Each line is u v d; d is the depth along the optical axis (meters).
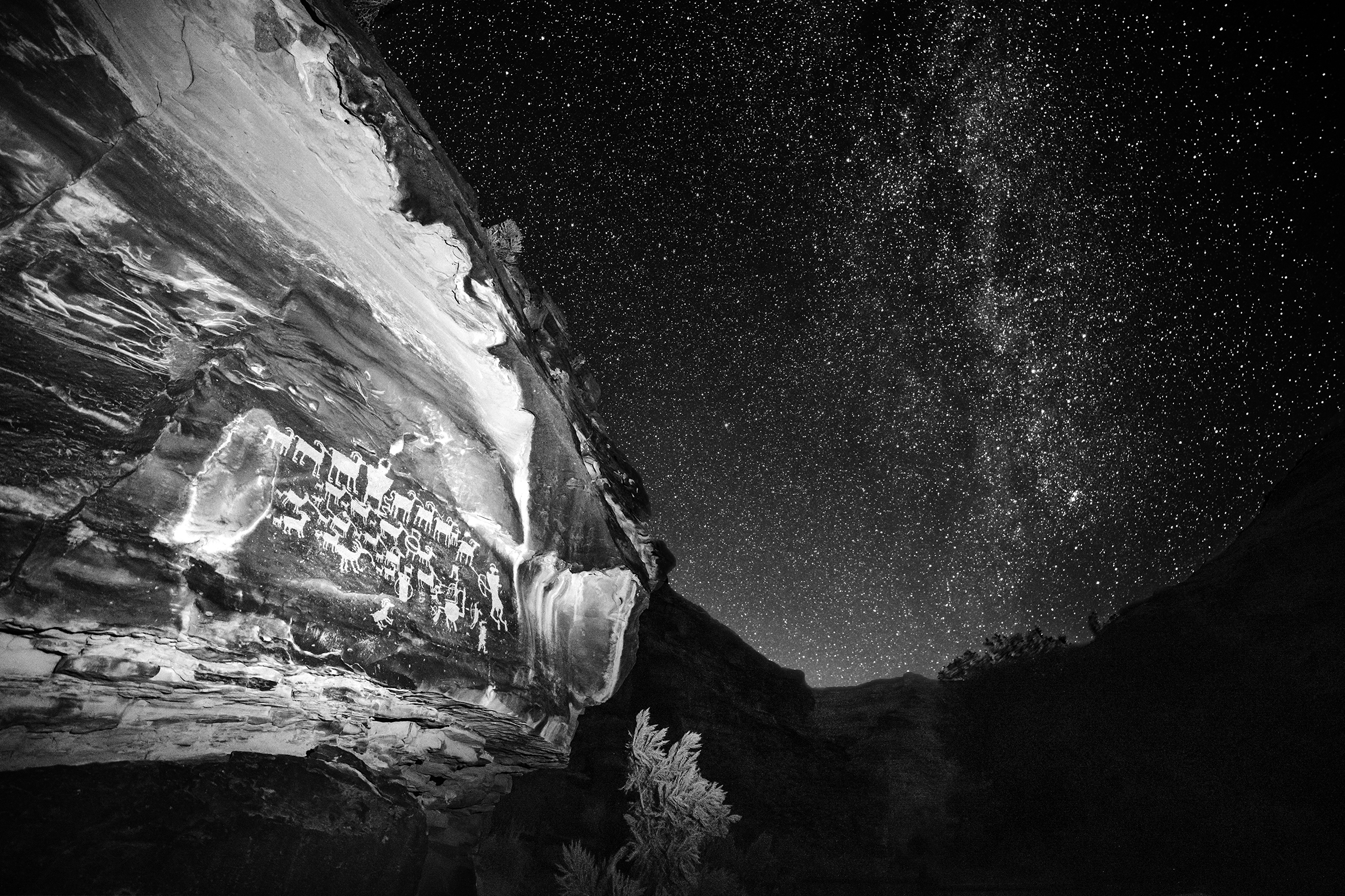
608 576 5.92
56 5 2.28
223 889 2.57
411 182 3.55
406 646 3.50
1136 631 26.41
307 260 3.37
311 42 2.98
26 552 2.11
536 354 5.65
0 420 2.12
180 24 2.64
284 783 3.20
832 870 18.55
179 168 2.75
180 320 2.72
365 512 3.48
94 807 2.45
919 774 25.05
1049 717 25.48
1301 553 24.69
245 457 2.84
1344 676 20.42
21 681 2.40
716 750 19.22
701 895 7.48
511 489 4.78
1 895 2.03
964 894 18.80
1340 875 16.69
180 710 2.99
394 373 3.86
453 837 6.07
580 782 14.16
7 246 2.21
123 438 2.43
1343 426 28.19
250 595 2.72
